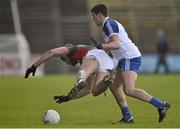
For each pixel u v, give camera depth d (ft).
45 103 146.10
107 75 94.73
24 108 132.77
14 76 300.61
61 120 104.68
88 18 373.81
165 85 217.97
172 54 334.03
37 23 372.17
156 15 385.91
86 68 94.02
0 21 370.73
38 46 363.15
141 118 107.96
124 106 99.81
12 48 305.53
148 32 375.25
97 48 93.97
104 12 95.55
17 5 378.32
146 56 327.47
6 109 130.41
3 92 187.93
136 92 95.86
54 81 249.34
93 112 121.80
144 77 276.82
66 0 383.86
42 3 380.99
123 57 96.37
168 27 380.17
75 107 133.90
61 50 96.58
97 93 97.81
